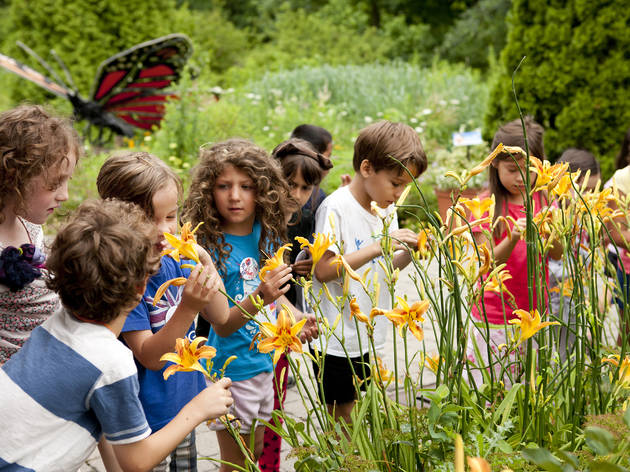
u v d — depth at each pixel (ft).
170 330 4.83
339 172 23.67
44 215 5.51
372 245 6.96
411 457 4.62
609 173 22.36
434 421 4.38
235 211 6.56
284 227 7.02
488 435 4.63
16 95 43.47
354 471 4.20
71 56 42.83
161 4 46.52
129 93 31.53
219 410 4.43
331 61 55.77
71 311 4.20
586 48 22.04
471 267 4.71
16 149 5.15
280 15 63.62
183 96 25.29
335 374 7.47
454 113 30.42
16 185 5.21
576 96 22.48
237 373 6.72
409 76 36.52
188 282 4.62
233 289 6.73
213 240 6.52
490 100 24.44
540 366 5.00
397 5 67.05
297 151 8.66
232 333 6.49
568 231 5.15
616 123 22.21
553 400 5.15
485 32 57.57
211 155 6.63
